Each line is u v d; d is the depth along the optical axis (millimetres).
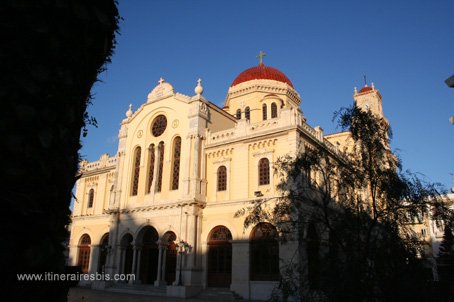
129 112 38625
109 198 39156
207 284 28266
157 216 31828
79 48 3369
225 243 28438
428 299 11117
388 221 12422
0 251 2449
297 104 44500
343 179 13664
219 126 35125
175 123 33969
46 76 2975
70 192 3293
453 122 11172
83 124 3846
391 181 12555
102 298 25094
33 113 2820
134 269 31953
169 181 32438
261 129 29062
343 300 11164
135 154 36781
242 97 42406
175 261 30312
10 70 2781
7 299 2471
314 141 28531
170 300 24625
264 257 25516
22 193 2656
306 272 12844
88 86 3625
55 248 2895
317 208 14141
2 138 2615
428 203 12414
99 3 3736
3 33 2818
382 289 11281
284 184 15195
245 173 28656
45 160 2855
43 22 3039
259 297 24859
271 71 44531
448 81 10352
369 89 47594
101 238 37844
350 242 12258
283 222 14445
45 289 2758
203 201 30156
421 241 12828
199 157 31234
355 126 13523
